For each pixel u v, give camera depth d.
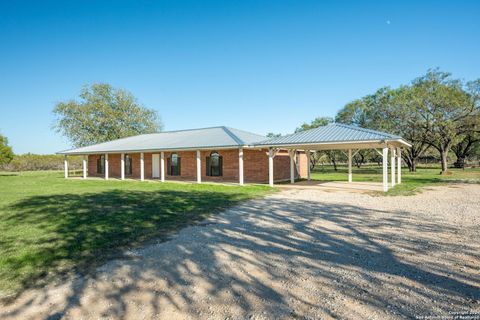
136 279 4.06
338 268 4.38
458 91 24.81
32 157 43.03
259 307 3.27
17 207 9.50
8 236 6.09
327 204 10.20
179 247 5.44
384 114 28.23
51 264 4.60
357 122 32.88
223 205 9.92
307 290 3.67
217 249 5.32
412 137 27.98
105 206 9.68
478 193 12.93
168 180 21.98
